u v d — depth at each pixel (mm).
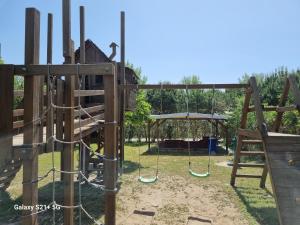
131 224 6824
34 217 4527
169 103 40312
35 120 4531
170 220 7148
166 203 8594
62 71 4496
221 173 13242
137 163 16250
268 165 6547
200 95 40656
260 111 7543
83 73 4512
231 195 9500
